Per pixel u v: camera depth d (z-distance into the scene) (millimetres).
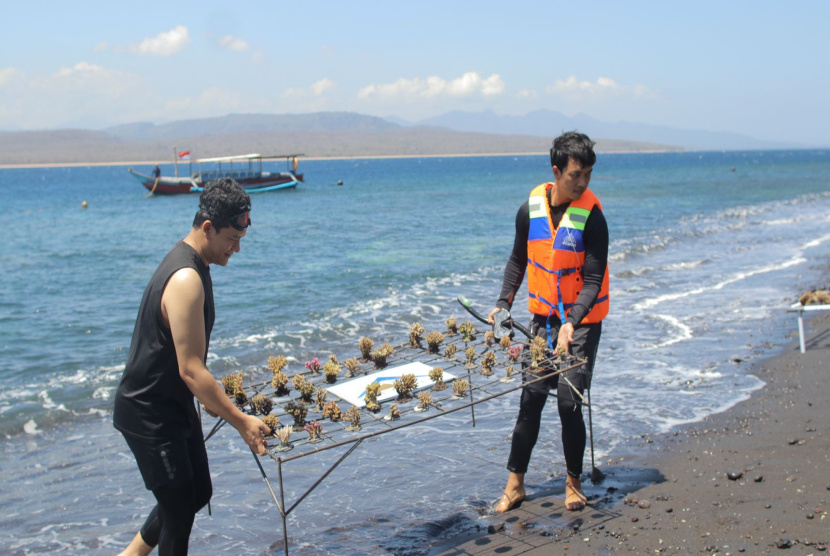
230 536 4020
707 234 20531
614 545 3660
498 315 4312
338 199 43219
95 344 9953
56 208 42906
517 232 4316
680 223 23703
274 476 4891
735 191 41688
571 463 4086
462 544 3768
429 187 57031
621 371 7180
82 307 12758
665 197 37031
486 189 52219
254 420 2908
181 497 2871
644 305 10648
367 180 75125
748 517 3895
